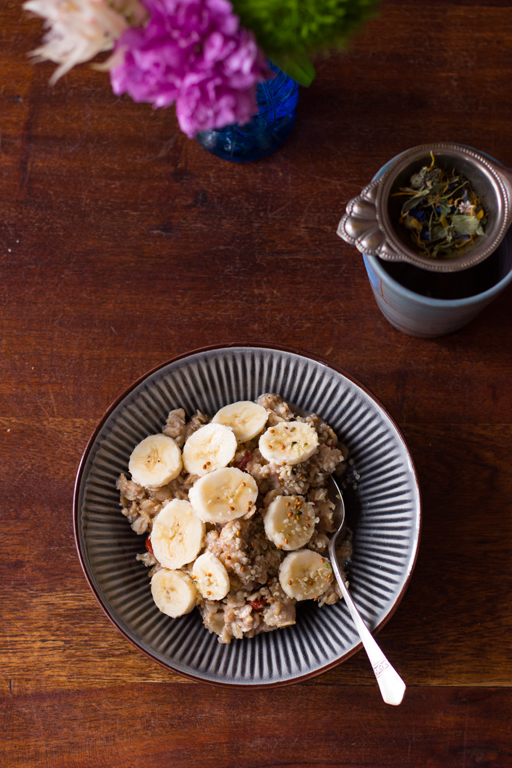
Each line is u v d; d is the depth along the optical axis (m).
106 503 0.65
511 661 0.68
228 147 0.70
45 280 0.71
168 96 0.52
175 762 0.68
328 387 0.66
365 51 0.71
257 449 0.66
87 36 0.50
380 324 0.71
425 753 0.68
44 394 0.70
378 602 0.64
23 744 0.68
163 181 0.71
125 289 0.71
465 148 0.60
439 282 0.65
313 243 0.71
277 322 0.71
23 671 0.69
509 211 0.59
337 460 0.66
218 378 0.67
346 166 0.71
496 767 0.68
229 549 0.63
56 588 0.69
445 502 0.69
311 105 0.71
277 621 0.64
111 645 0.69
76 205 0.71
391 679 0.62
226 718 0.68
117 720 0.68
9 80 0.71
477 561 0.69
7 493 0.70
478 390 0.70
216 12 0.50
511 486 0.69
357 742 0.68
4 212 0.71
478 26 0.71
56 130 0.71
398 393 0.70
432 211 0.61
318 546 0.65
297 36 0.54
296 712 0.68
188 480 0.66
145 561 0.66
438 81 0.71
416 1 0.71
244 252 0.71
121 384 0.70
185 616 0.66
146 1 0.50
